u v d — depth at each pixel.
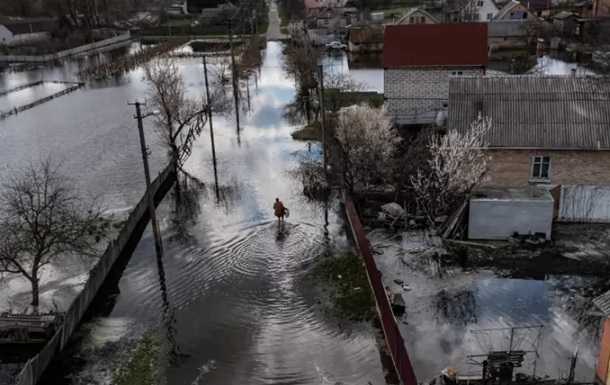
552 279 25.41
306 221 33.12
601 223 30.45
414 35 47.69
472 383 18.89
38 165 44.12
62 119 58.88
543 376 19.22
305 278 26.98
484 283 25.33
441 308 23.56
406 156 33.94
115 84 77.94
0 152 48.06
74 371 21.00
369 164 34.22
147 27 132.75
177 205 36.22
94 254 27.89
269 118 57.47
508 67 74.31
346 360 21.16
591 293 24.23
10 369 21.48
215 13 144.38
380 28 96.12
